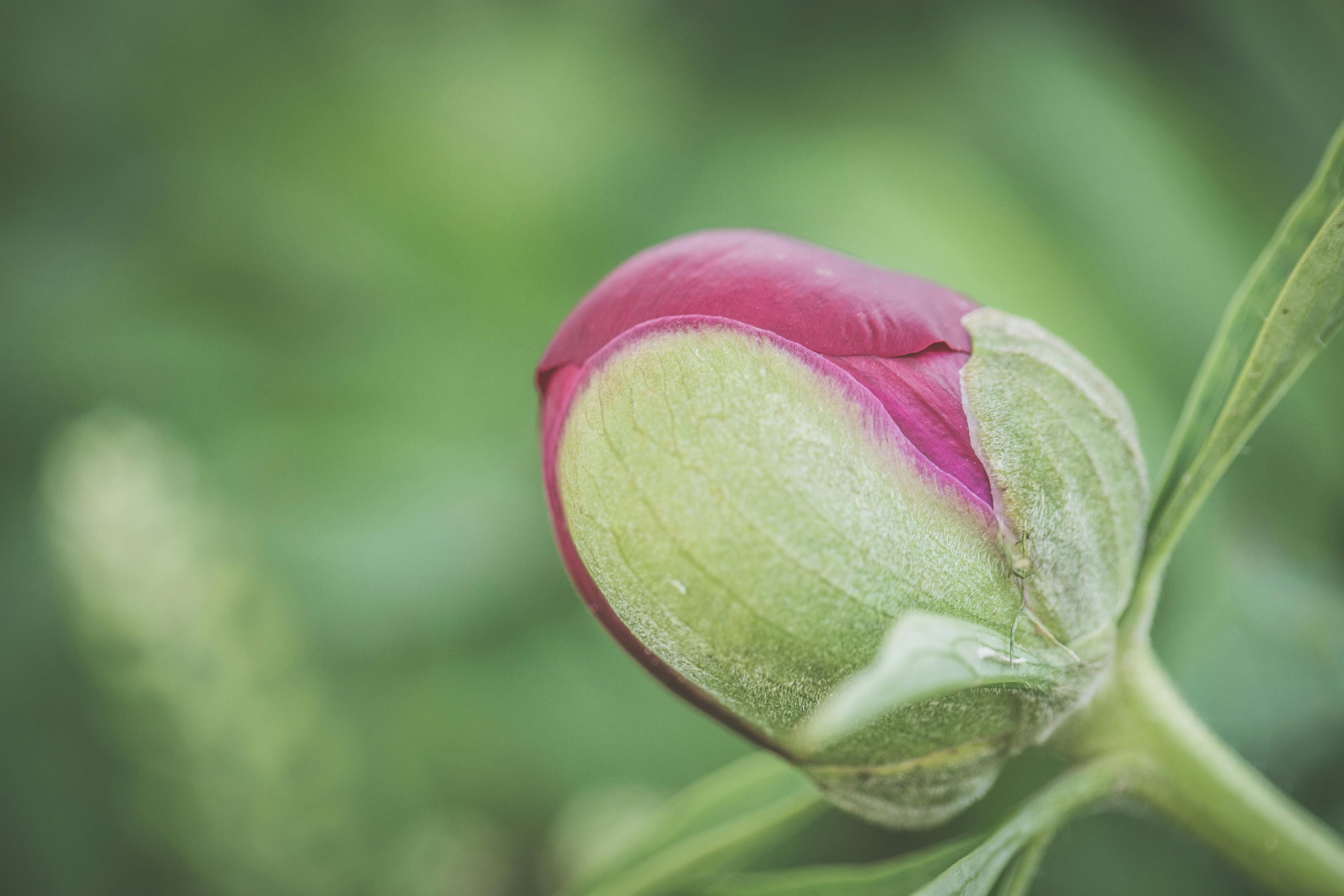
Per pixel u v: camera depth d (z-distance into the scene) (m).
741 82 0.41
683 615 0.21
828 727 0.19
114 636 0.30
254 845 0.30
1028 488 0.21
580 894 0.25
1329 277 0.21
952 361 0.21
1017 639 0.21
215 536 0.31
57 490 0.30
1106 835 0.27
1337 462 0.28
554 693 0.36
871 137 0.37
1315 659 0.27
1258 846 0.22
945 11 0.38
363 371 0.42
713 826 0.25
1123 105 0.34
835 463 0.21
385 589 0.37
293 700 0.31
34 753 0.38
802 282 0.21
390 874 0.32
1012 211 0.34
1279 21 0.33
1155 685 0.22
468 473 0.39
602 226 0.42
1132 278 0.32
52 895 0.37
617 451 0.21
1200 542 0.27
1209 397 0.22
